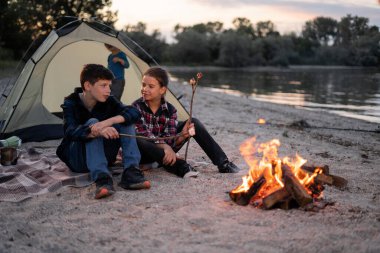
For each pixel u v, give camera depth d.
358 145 6.41
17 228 2.79
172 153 3.92
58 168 4.04
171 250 2.49
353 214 3.02
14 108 5.29
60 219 2.96
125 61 6.09
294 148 5.68
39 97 5.60
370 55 46.91
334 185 3.67
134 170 3.58
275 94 19.08
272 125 8.30
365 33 47.66
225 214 3.03
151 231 2.75
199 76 3.93
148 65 5.98
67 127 3.63
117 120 3.56
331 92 20.31
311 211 3.07
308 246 2.53
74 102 3.79
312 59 66.50
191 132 3.98
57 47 5.45
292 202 3.15
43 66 5.48
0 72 16.67
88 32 5.57
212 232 2.74
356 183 3.93
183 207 3.16
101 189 3.30
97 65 3.72
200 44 63.06
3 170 4.04
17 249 2.51
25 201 3.33
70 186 3.60
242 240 2.61
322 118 10.59
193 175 3.92
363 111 12.80
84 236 2.68
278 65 63.34
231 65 60.81
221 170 4.12
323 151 5.55
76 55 5.96
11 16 24.67
